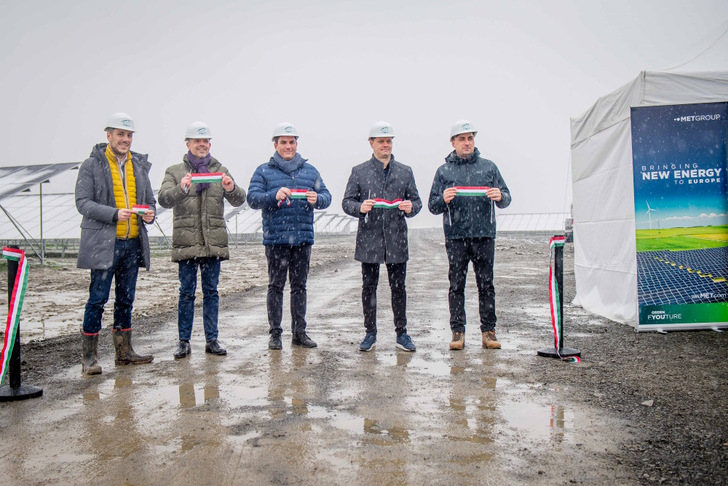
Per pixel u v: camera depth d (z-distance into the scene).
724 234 5.61
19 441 2.77
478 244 5.03
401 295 5.07
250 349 5.10
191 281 4.93
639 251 5.62
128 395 3.61
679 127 5.63
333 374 4.09
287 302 8.55
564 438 2.71
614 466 2.37
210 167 5.11
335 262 19.59
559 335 4.60
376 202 4.91
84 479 2.29
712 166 5.63
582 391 3.55
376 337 5.53
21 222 22.12
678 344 5.00
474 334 5.72
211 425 2.95
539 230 52.28
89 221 4.34
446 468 2.35
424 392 3.57
